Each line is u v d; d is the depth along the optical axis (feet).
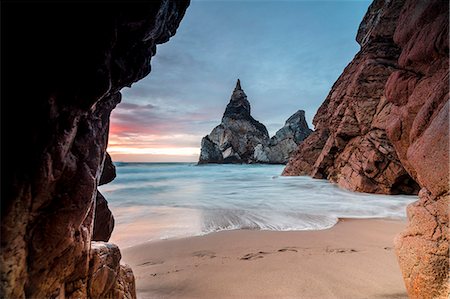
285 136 248.93
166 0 8.07
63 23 6.32
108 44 7.10
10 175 6.04
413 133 14.06
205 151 271.28
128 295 12.75
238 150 268.41
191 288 15.17
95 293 9.96
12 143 6.06
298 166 98.48
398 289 14.47
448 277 9.65
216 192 65.31
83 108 7.32
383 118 54.85
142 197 58.80
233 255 20.58
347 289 14.55
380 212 38.04
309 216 35.65
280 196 54.70
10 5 5.66
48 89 6.42
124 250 22.43
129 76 9.70
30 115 6.24
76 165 7.91
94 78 7.14
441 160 10.44
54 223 7.31
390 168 51.72
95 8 6.51
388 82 20.26
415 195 51.55
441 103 12.40
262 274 16.69
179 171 174.81
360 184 55.72
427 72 16.22
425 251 10.56
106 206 17.57
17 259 6.36
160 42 10.98
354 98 63.26
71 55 6.63
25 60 6.09
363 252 20.65
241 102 287.07
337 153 74.38
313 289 14.61
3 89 5.90
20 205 6.27
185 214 38.24
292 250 21.43
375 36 64.03
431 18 16.07
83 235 8.91
